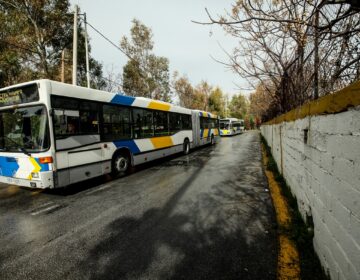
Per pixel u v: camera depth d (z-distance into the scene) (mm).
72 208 4875
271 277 2443
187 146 13070
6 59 15695
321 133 2430
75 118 5848
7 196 5855
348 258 1728
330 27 1921
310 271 2449
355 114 1579
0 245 3398
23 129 5371
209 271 2596
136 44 28422
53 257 3035
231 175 7402
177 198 5270
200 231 3586
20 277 2652
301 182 3648
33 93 5250
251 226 3672
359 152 1532
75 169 5766
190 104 41188
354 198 1615
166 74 31578
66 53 19562
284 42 4078
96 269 2738
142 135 8633
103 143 6707
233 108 81938
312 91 3443
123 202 5145
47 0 16859
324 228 2328
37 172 5098
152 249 3125
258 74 4137
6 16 16266
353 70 2352
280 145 6805
